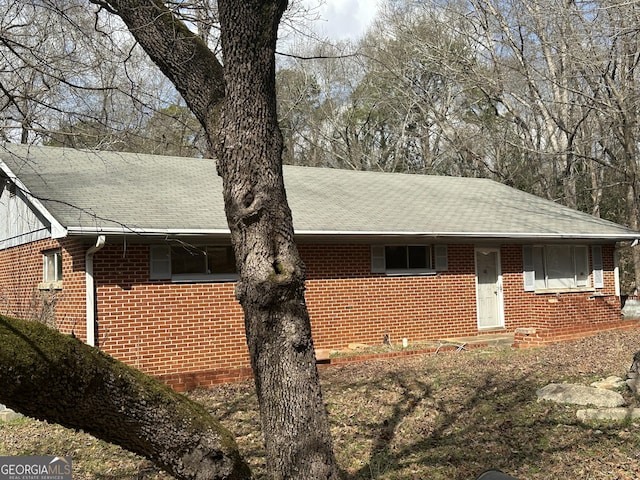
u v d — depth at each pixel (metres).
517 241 16.22
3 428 8.58
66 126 6.73
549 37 24.08
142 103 6.11
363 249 14.05
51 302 12.05
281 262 4.04
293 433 3.94
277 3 4.17
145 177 14.05
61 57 6.09
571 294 17.12
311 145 35.94
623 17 16.83
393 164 35.72
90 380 2.51
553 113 26.03
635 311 18.80
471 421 7.79
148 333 11.20
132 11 4.39
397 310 14.42
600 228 17.19
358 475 6.20
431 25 28.16
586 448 6.52
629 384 8.62
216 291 11.98
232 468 2.95
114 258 10.94
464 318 15.44
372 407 8.73
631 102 20.06
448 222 14.99
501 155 31.81
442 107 31.34
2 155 12.95
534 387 9.26
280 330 3.99
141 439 2.80
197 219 11.41
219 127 4.21
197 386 10.55
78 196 11.73
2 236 15.51
